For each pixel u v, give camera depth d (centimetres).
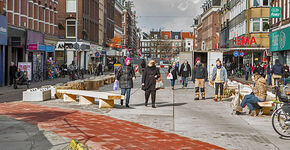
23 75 2458
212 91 2302
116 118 1122
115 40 7350
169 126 1008
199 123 1069
